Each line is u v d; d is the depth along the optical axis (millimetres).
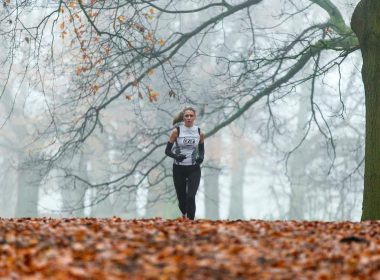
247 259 10781
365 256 11039
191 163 17656
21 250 11039
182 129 17547
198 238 12234
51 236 12016
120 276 9742
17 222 15047
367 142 20344
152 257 10703
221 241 11969
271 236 12586
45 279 9461
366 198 20094
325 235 12805
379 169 20031
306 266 10516
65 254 10781
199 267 10258
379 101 20375
